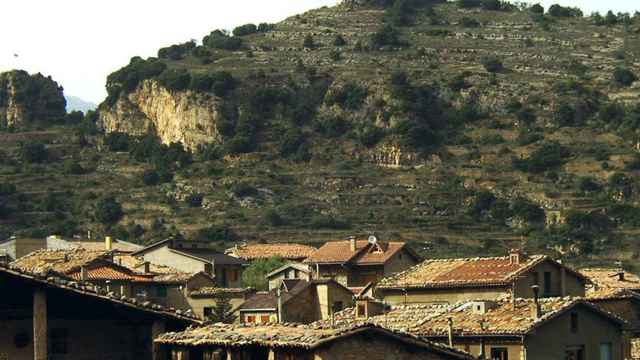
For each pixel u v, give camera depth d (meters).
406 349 63.69
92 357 59.72
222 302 137.75
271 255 196.88
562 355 87.25
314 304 137.50
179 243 176.62
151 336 61.62
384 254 168.62
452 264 118.44
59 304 58.66
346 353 61.41
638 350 103.06
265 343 60.31
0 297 57.66
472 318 89.25
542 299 92.12
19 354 57.94
